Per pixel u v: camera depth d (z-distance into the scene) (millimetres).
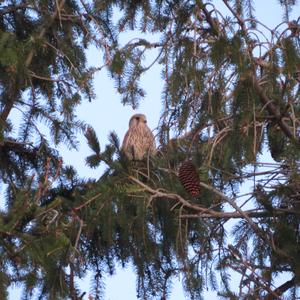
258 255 12727
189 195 12094
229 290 11797
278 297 11383
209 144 11398
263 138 11742
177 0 11734
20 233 10469
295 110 11328
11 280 10664
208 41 10695
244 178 12586
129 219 11766
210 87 10594
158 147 11789
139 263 12461
